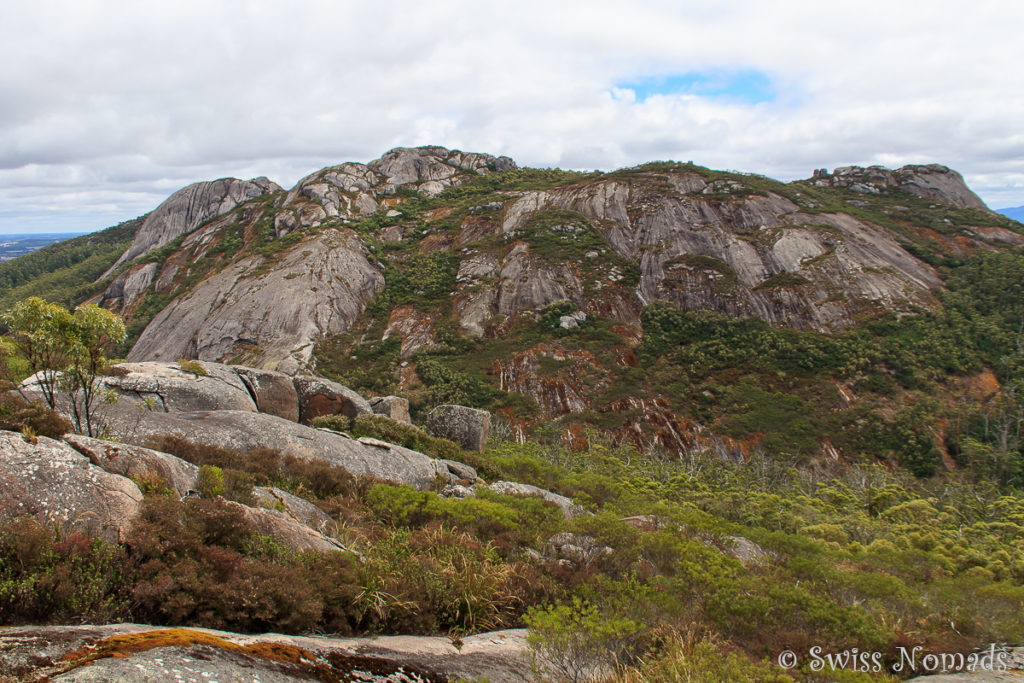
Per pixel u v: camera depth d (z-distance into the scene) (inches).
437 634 287.1
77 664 147.3
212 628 213.8
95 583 205.9
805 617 345.1
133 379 687.1
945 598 457.1
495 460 967.0
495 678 238.4
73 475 244.5
